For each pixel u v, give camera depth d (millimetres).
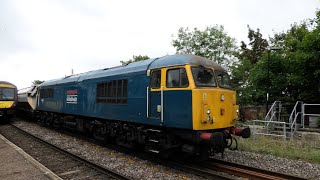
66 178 8492
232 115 10016
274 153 11242
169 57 9891
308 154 10773
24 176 8125
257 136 14562
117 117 12031
